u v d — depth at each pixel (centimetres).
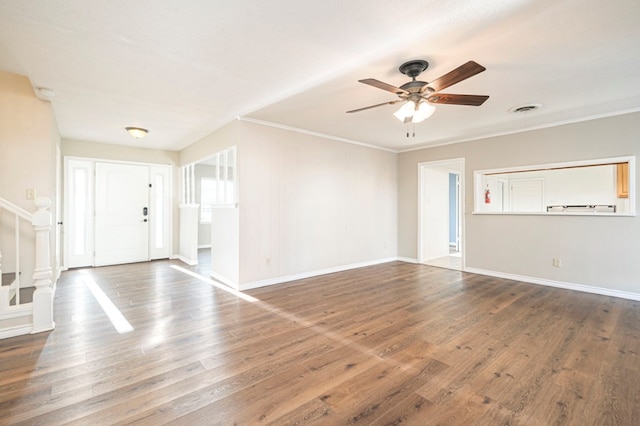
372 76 278
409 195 616
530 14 188
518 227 462
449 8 183
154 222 615
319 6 182
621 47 228
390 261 617
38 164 340
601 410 167
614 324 287
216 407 169
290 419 160
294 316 309
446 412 166
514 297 374
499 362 219
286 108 365
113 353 229
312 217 483
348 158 536
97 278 463
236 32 209
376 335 264
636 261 366
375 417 162
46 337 256
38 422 156
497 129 461
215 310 326
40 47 228
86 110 371
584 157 401
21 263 339
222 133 445
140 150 594
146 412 165
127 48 230
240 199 401
